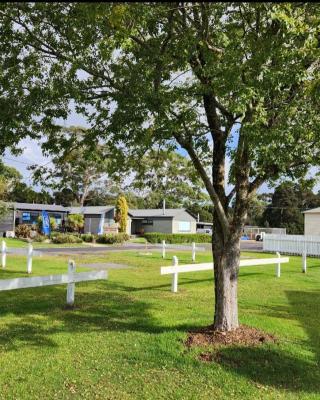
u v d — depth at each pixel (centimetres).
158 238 4528
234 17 619
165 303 989
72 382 519
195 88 605
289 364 588
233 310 688
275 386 524
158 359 591
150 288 1214
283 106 576
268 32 565
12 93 638
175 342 648
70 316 845
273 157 541
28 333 719
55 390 496
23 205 4666
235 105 518
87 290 1151
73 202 6097
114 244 3656
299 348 657
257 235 6053
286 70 515
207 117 691
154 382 523
